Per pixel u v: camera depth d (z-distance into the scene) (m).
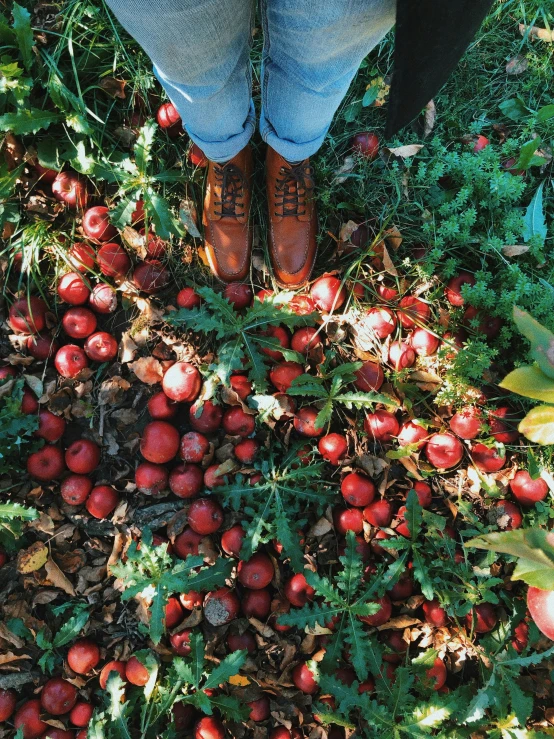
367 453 1.33
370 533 1.30
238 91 1.01
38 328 1.33
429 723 1.14
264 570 1.24
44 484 1.31
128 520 1.32
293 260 1.34
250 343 1.28
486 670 1.25
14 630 1.24
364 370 1.31
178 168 1.41
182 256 1.39
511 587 1.32
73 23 1.41
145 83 1.40
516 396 1.32
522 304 1.29
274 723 1.25
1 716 1.23
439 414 1.36
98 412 1.34
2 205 1.35
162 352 1.35
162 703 1.15
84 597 1.29
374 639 1.23
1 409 1.26
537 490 1.31
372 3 0.77
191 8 0.75
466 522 1.35
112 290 1.34
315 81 0.93
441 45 0.80
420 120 1.48
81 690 1.26
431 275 1.39
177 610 1.25
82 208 1.38
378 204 1.44
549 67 1.54
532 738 1.17
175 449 1.29
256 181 1.42
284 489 1.27
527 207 1.45
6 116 1.28
